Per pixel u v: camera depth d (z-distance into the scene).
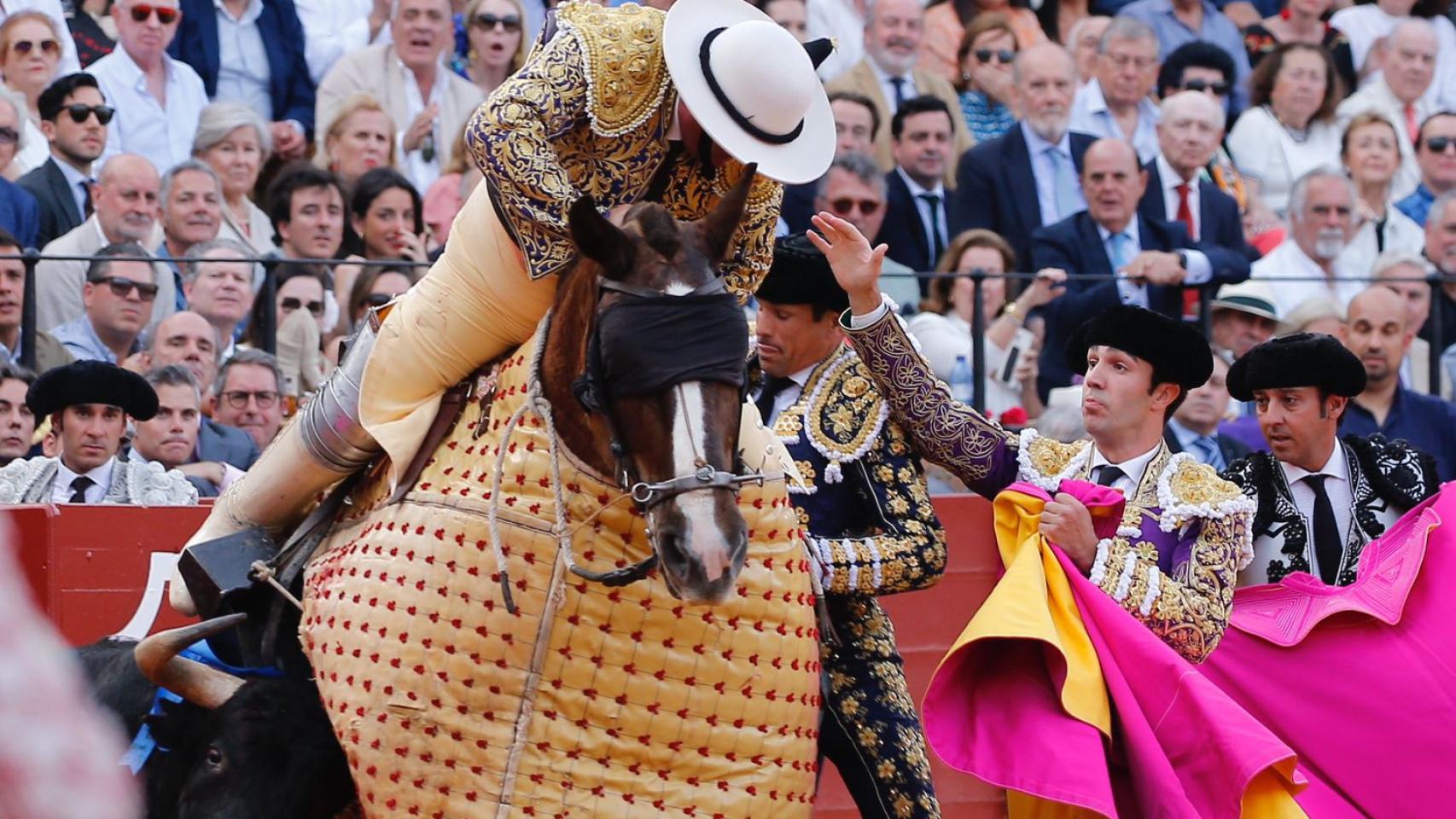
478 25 29.41
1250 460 17.14
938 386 14.01
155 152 27.11
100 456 20.19
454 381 12.33
